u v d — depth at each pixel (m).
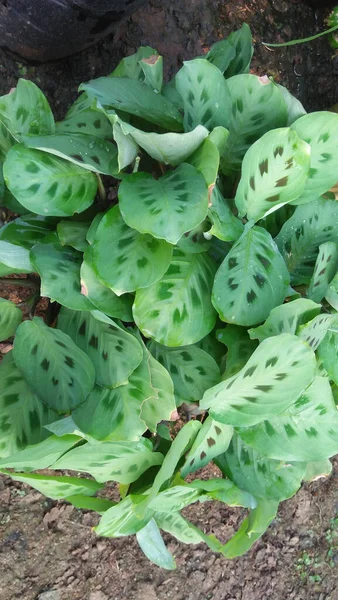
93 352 0.52
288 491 0.54
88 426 0.49
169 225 0.44
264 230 0.51
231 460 0.56
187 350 0.54
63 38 0.68
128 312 0.51
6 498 0.75
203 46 0.86
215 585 0.87
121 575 0.81
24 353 0.52
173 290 0.50
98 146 0.50
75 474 0.77
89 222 0.54
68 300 0.49
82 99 0.60
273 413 0.48
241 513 0.89
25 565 0.76
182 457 0.53
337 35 0.98
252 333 0.49
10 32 0.67
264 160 0.46
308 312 0.47
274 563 0.92
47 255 0.51
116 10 0.65
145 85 0.52
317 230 0.54
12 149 0.47
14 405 0.53
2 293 0.70
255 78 0.49
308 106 0.98
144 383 0.50
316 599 0.94
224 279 0.48
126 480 0.53
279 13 0.93
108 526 0.48
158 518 0.56
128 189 0.47
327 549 0.96
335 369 0.54
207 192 0.46
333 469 0.97
